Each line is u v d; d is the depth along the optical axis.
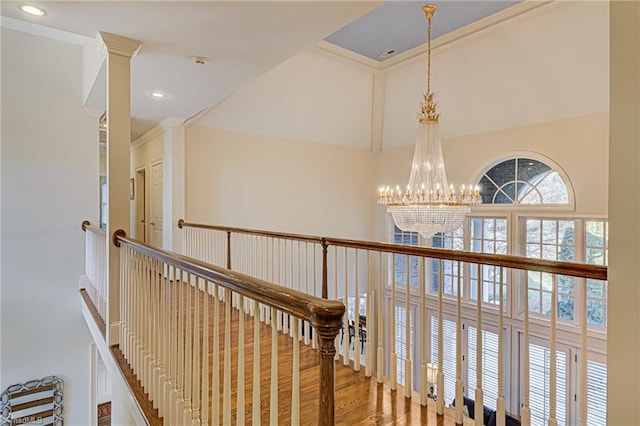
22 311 4.48
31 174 4.49
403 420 1.88
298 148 6.13
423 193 3.91
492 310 5.28
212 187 5.19
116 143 2.66
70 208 4.73
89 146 4.84
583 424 1.41
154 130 5.34
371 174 7.19
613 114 0.73
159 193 5.34
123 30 2.51
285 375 2.30
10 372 4.41
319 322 0.84
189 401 1.51
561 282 4.80
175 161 4.79
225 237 4.23
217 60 3.00
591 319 4.51
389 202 4.13
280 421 1.84
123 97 2.67
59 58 4.64
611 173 0.74
